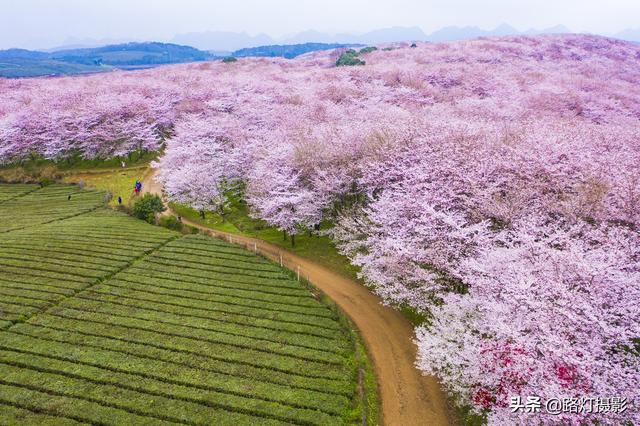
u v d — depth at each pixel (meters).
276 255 55.12
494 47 138.50
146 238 56.75
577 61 131.38
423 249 38.12
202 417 28.34
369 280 44.09
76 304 41.16
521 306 27.34
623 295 28.94
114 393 30.28
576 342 25.84
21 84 128.12
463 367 29.17
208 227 65.25
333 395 30.72
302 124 75.56
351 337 37.59
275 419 28.50
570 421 22.50
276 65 159.62
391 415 30.27
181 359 33.91
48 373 32.06
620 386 23.17
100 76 153.75
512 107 84.88
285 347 35.75
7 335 36.19
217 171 69.44
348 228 52.03
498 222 43.62
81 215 67.12
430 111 80.25
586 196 41.38
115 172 89.69
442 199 43.22
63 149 91.19
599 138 59.62
